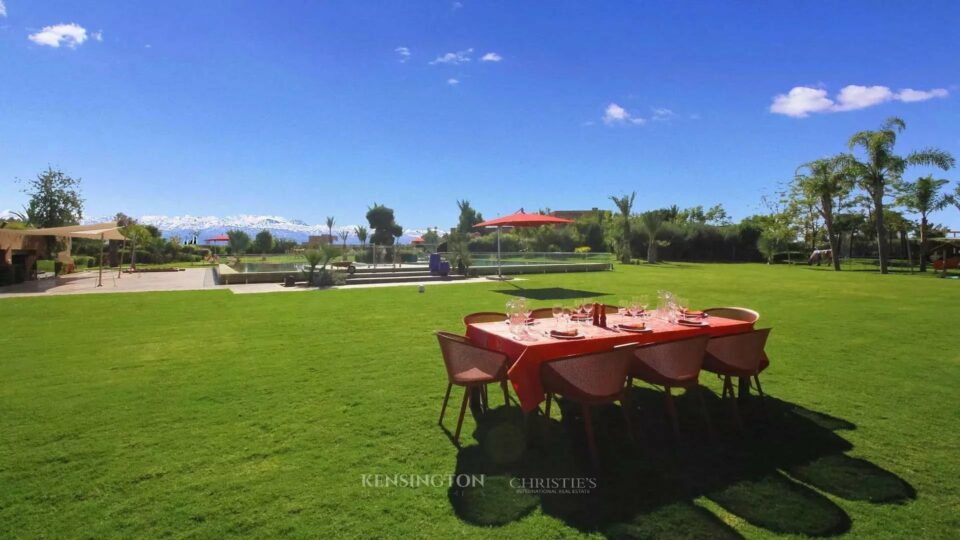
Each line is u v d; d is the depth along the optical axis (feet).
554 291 47.37
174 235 118.01
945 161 78.02
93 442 11.43
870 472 10.21
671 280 61.72
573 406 14.19
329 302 37.73
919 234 98.84
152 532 7.98
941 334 24.79
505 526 8.23
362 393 15.12
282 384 15.98
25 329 25.73
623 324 13.94
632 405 14.39
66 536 7.87
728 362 13.12
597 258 85.40
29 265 58.23
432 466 10.37
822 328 26.50
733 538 7.91
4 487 9.37
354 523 8.27
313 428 12.34
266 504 8.82
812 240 119.85
